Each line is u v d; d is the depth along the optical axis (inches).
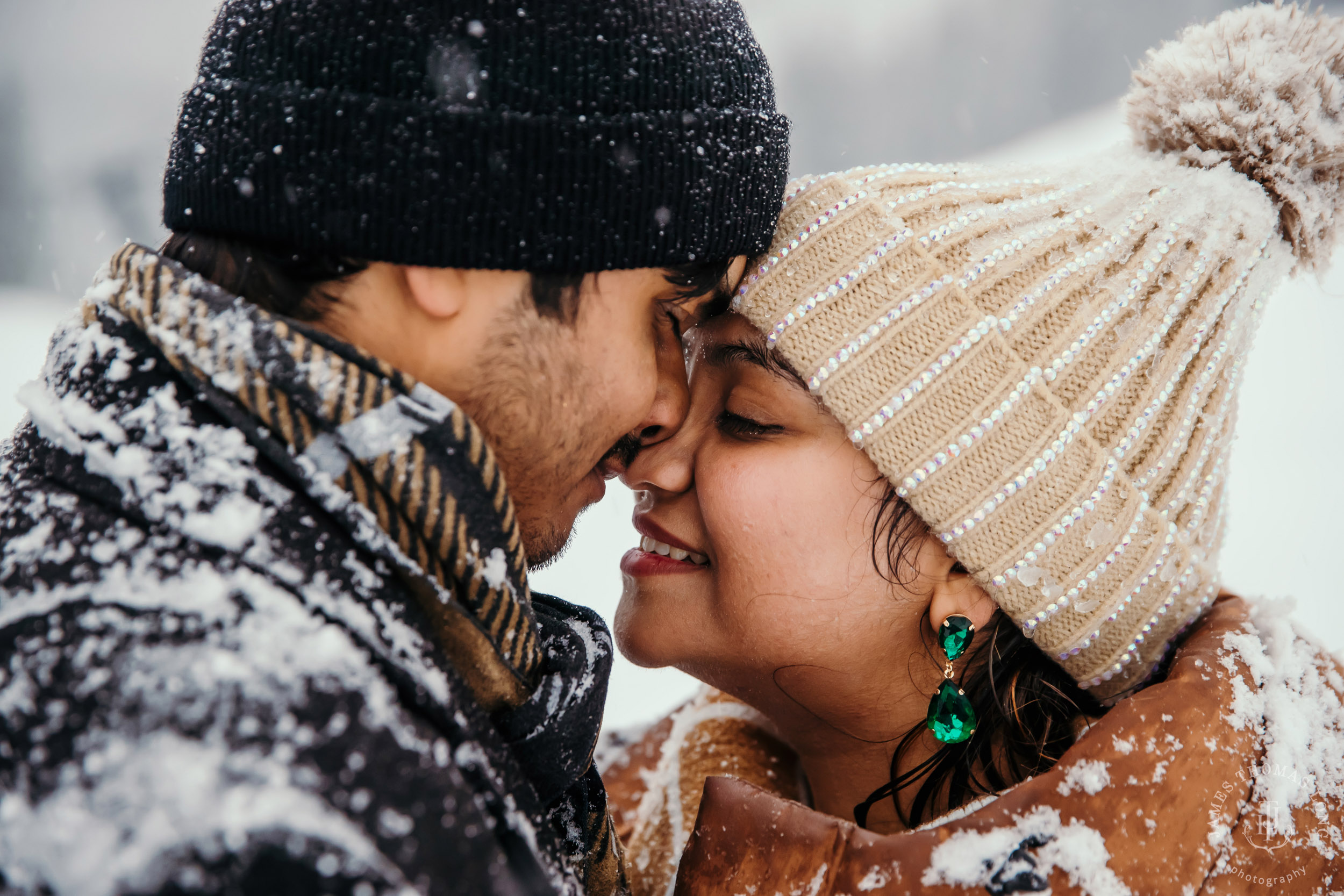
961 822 40.3
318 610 30.5
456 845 29.1
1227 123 46.8
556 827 44.4
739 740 61.2
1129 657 48.3
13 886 25.6
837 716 52.8
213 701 27.3
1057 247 47.2
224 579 29.8
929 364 45.4
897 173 49.2
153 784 25.8
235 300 33.3
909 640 50.5
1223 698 42.8
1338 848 40.4
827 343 45.9
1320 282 49.3
